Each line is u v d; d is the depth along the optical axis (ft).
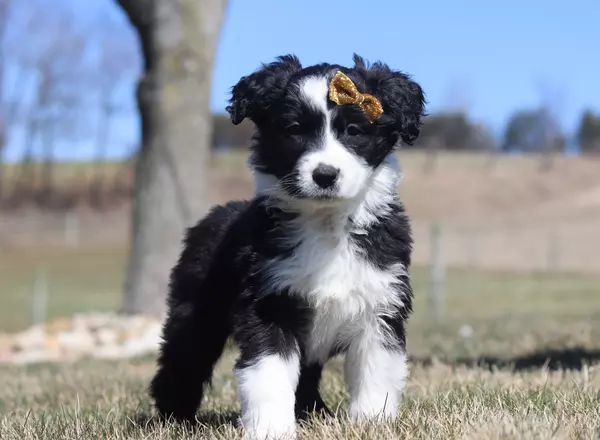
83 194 45.55
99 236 35.73
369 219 4.16
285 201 4.15
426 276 20.53
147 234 9.40
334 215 4.14
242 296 4.13
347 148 4.09
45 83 45.83
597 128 50.26
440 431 3.86
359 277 4.13
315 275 4.10
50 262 28.86
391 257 4.18
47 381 6.09
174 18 9.34
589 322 9.01
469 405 4.24
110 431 4.31
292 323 4.10
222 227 4.50
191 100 9.42
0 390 5.90
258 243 4.17
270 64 4.33
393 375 4.16
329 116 4.09
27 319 15.07
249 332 4.08
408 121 4.28
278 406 3.97
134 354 7.89
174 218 9.39
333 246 4.13
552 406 4.23
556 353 6.34
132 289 9.47
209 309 4.47
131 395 5.24
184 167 9.41
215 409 4.84
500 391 4.57
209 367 4.61
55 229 36.88
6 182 46.19
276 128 4.16
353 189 4.03
